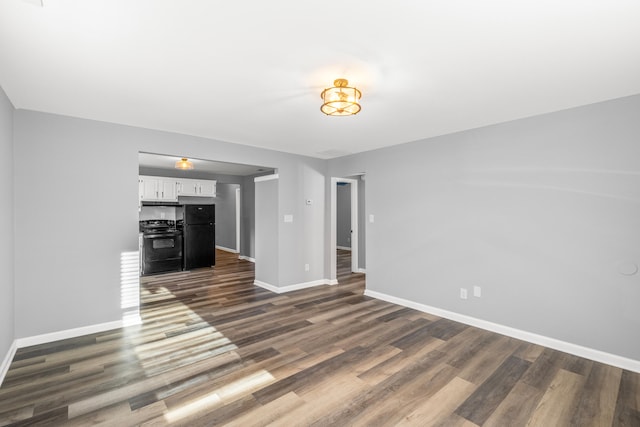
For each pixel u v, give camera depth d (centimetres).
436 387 230
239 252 872
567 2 146
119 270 343
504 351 290
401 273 432
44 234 303
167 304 432
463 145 366
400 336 323
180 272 659
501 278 333
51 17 157
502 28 168
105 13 155
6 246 261
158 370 252
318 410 203
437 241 391
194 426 187
